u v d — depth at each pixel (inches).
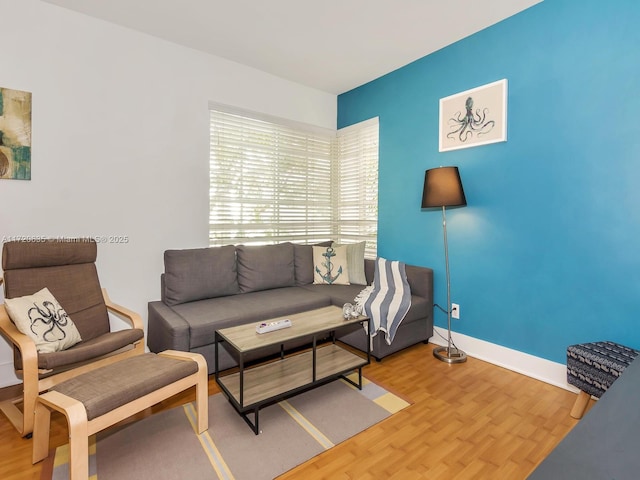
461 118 112.8
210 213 128.5
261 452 66.1
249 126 138.0
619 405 40.8
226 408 81.5
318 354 97.7
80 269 93.3
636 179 79.3
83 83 100.0
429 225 125.3
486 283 109.0
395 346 109.5
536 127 95.7
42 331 73.5
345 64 131.3
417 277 121.3
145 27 106.7
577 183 88.6
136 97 109.3
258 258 129.5
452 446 67.9
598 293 85.8
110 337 79.7
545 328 95.7
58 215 97.3
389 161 138.8
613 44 81.7
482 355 110.2
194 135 121.5
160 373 64.7
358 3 94.2
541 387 91.5
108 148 104.7
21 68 90.8
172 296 109.3
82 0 93.2
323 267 142.4
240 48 119.6
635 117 79.0
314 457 64.9
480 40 107.7
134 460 63.6
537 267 96.9
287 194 151.4
